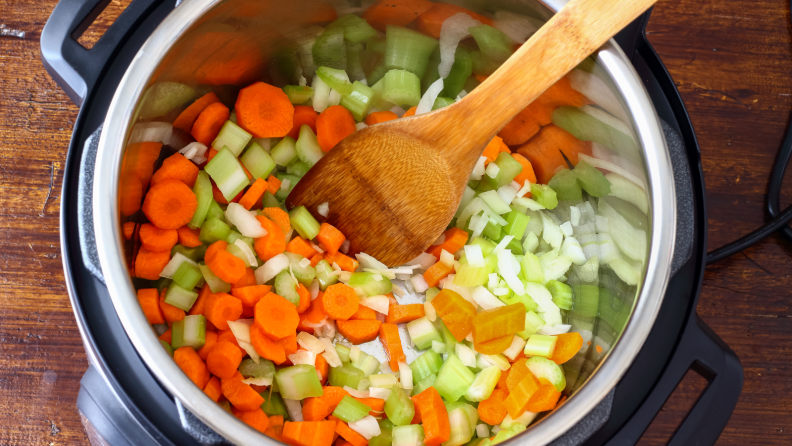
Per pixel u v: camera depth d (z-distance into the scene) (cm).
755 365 66
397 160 61
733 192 68
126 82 56
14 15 66
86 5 58
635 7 55
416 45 63
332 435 60
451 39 61
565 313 65
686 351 58
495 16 59
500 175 65
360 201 63
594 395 55
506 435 60
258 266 62
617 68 57
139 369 56
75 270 57
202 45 58
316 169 63
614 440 57
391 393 61
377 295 64
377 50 63
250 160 63
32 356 64
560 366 64
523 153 66
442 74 64
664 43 69
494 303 64
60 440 63
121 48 59
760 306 67
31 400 63
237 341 60
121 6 66
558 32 56
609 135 59
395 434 61
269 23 59
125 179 57
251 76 63
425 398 61
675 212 57
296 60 63
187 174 61
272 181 64
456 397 62
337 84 65
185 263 61
